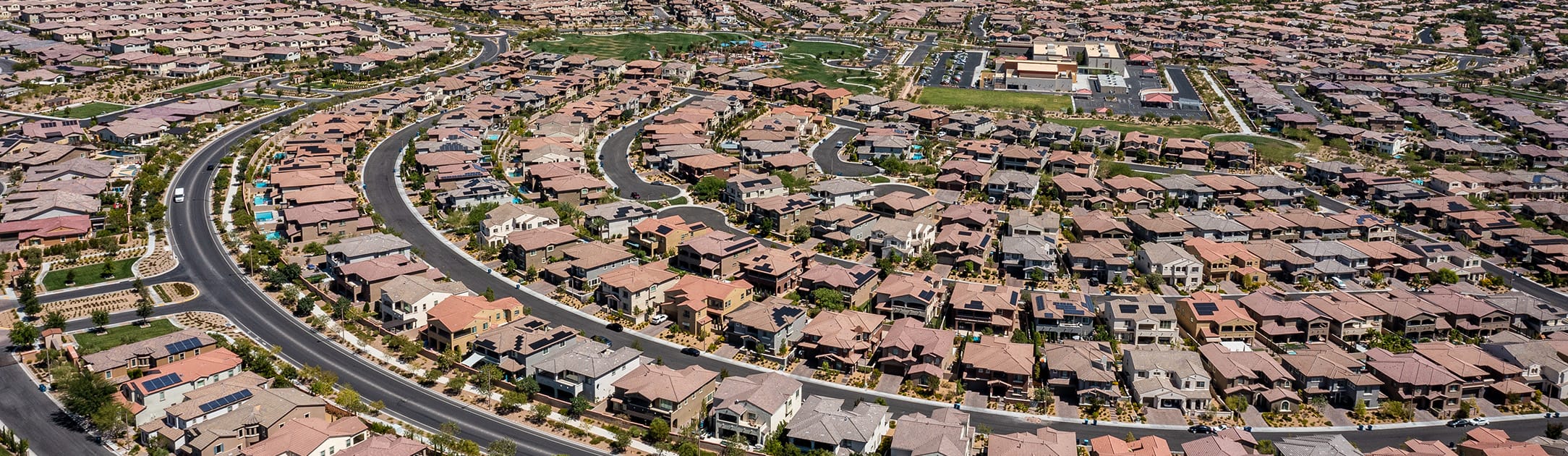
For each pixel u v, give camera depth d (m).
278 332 183.25
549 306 196.62
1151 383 166.12
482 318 178.25
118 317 186.50
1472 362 173.50
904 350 171.88
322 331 184.25
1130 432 156.12
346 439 142.00
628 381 157.88
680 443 147.75
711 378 159.12
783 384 156.75
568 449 148.12
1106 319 192.25
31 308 182.88
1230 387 167.25
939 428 143.50
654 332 187.38
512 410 158.50
